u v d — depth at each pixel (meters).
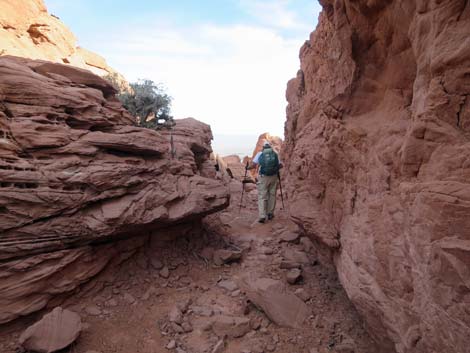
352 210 4.24
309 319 4.63
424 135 2.53
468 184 2.11
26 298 4.18
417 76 2.77
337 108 4.40
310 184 5.66
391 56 3.65
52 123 5.02
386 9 3.34
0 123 4.50
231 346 4.12
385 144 3.44
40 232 4.39
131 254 5.69
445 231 2.21
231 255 6.50
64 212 4.64
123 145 5.62
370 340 4.18
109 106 6.31
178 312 4.67
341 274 4.49
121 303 4.85
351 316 4.71
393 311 3.08
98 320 4.42
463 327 2.07
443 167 2.35
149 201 5.63
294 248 7.18
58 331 3.70
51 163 4.74
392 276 3.08
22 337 3.56
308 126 6.22
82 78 6.27
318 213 5.28
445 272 2.19
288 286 5.59
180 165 6.93
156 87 9.08
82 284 4.82
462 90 2.23
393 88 3.74
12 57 5.90
